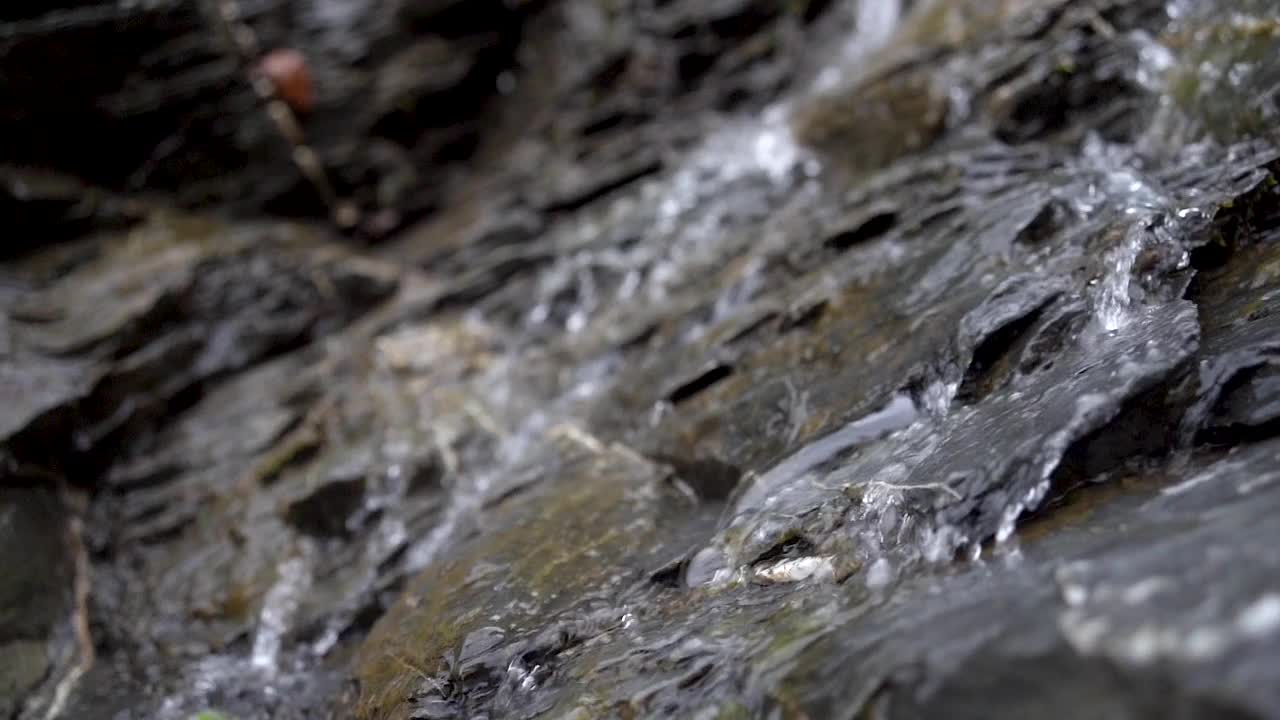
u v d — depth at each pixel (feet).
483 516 12.84
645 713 7.12
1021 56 17.17
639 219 22.20
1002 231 11.68
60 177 24.29
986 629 5.14
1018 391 8.70
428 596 10.98
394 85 30.14
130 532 16.19
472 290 21.93
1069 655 4.57
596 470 12.82
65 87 24.08
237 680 12.69
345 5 30.01
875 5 26.48
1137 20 16.06
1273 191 9.97
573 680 8.25
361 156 29.01
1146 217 9.96
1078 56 16.03
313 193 28.19
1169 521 6.02
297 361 21.25
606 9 32.01
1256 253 9.44
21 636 13.43
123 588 15.11
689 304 16.40
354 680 10.65
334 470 15.78
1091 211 11.18
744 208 20.53
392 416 17.61
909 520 7.60
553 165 28.63
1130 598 4.70
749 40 29.27
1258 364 7.35
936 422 9.14
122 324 19.52
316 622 13.03
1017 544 6.77
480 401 17.30
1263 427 7.00
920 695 4.99
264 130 27.37
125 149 25.30
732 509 9.85
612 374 16.43
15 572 13.99
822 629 6.63
